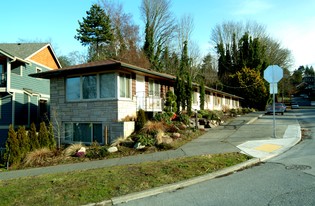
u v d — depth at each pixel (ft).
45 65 82.53
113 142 41.78
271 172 23.63
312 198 17.04
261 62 156.35
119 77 46.47
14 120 64.08
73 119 49.78
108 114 46.09
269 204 16.47
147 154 34.45
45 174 28.04
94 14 129.29
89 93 48.52
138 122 45.85
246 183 20.97
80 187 20.99
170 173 23.82
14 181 25.39
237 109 107.34
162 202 18.16
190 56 160.86
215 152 32.30
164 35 139.23
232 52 172.55
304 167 24.52
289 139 39.40
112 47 132.05
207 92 94.32
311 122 66.59
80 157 36.45
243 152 31.60
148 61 125.90
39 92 76.59
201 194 19.20
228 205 16.79
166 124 46.42
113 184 21.42
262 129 51.19
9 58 61.87
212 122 59.57
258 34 181.98
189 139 42.83
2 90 61.87
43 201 18.54
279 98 202.80
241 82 145.28
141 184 21.25
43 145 42.50
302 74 359.66
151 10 134.62
